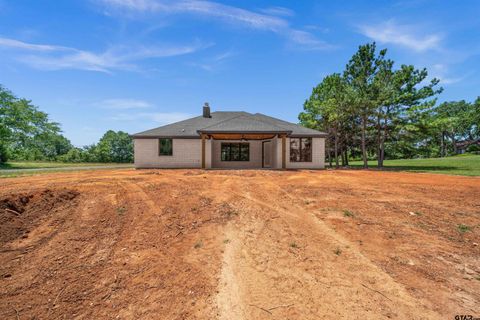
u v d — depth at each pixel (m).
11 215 5.58
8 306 3.07
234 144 20.45
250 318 2.62
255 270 3.55
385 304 2.76
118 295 3.16
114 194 7.38
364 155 21.31
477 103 47.47
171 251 4.22
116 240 4.71
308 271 3.48
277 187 9.01
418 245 4.20
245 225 5.24
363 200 7.05
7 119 24.77
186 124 20.64
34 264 4.01
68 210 6.12
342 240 4.45
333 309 2.70
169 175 11.99
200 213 5.96
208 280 3.33
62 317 2.86
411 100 20.94
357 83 22.78
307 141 18.52
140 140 18.14
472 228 4.92
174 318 2.69
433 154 48.44
